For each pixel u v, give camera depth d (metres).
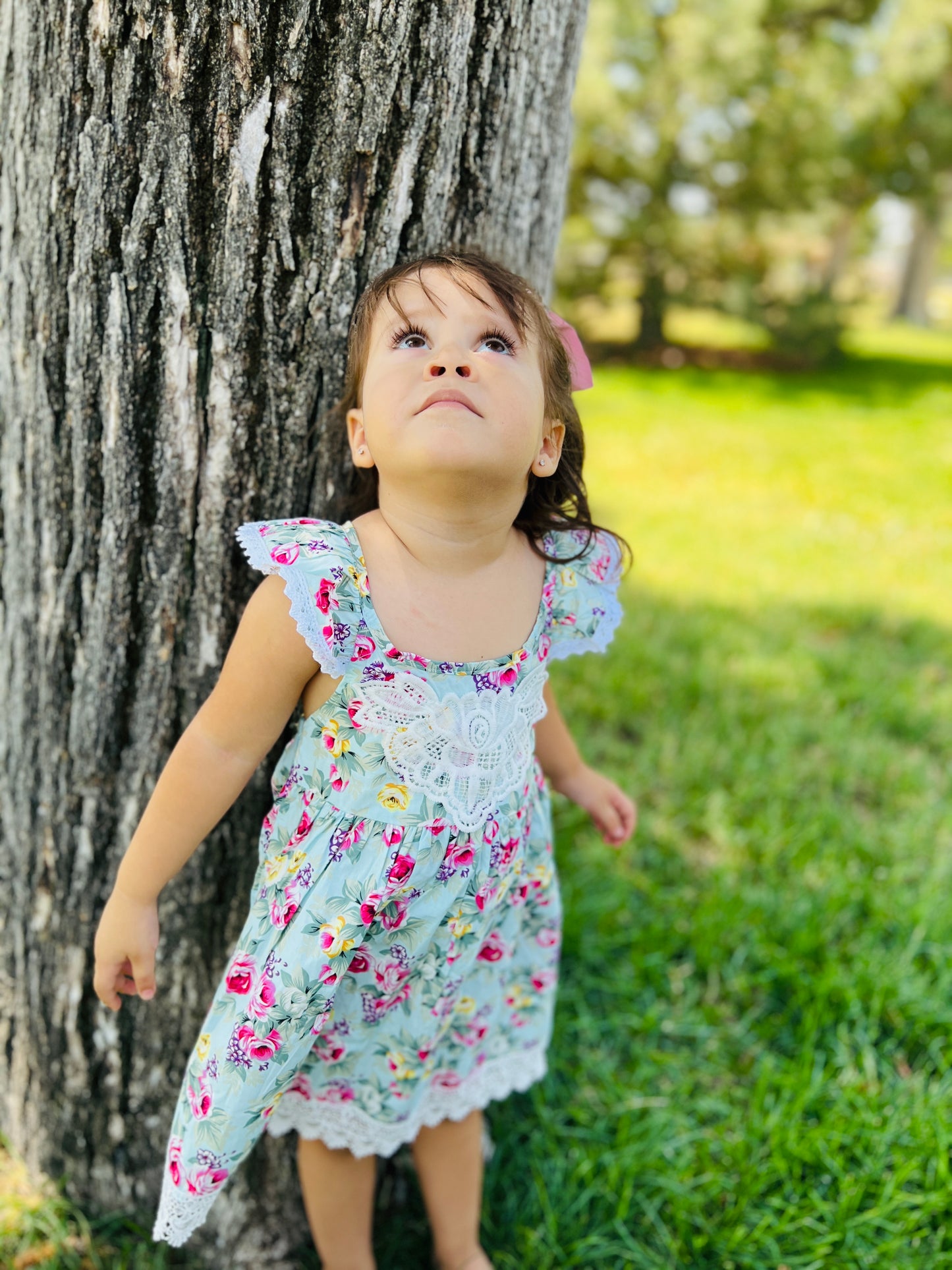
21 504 1.48
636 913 2.44
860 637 4.30
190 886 1.56
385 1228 1.82
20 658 1.55
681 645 3.96
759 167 11.32
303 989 1.25
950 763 3.25
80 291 1.33
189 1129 1.31
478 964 1.49
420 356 1.20
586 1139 1.91
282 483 1.43
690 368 12.70
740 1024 2.15
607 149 11.17
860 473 7.70
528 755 1.39
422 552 1.25
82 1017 1.66
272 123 1.25
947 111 11.44
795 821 2.80
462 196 1.41
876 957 2.28
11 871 1.67
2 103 1.33
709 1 10.66
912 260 22.50
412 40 1.27
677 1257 1.71
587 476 7.21
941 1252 1.74
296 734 1.37
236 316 1.33
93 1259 1.69
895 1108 1.94
